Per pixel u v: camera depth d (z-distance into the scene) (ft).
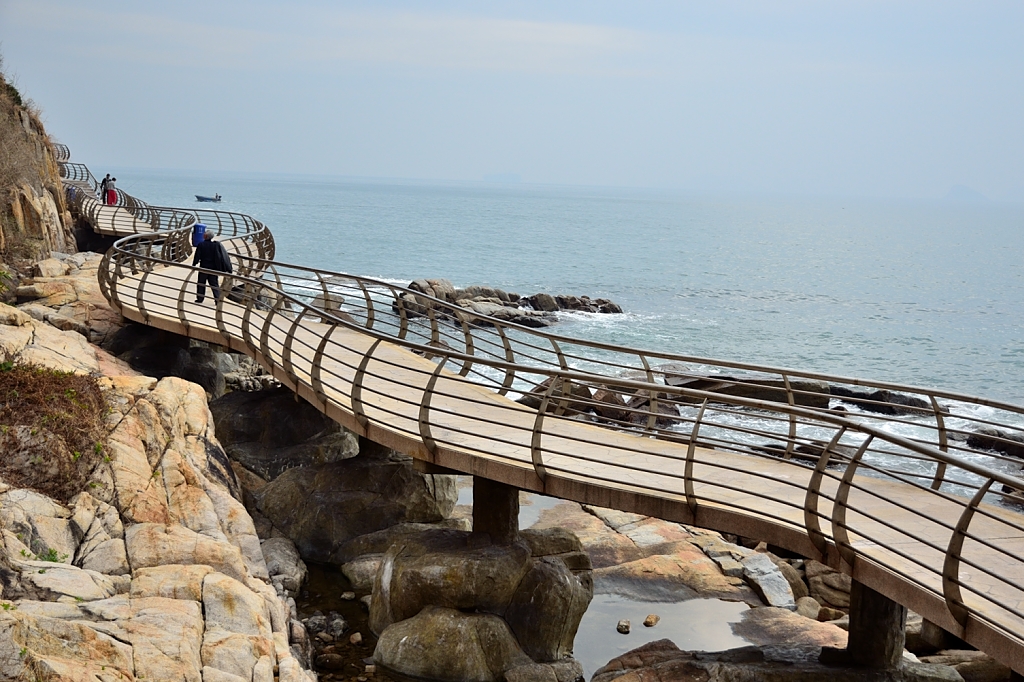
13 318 45.14
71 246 106.42
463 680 31.71
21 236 80.18
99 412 33.01
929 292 224.53
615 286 209.05
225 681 22.61
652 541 44.14
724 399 28.50
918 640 36.19
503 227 455.22
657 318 159.33
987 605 22.74
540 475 31.32
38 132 121.90
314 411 50.34
